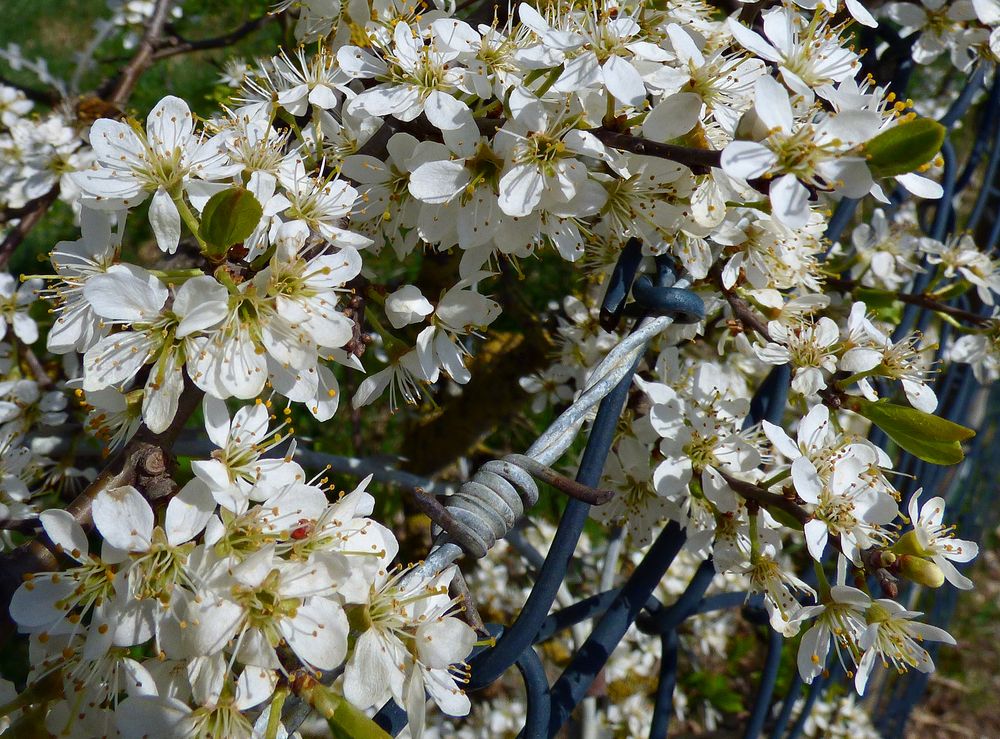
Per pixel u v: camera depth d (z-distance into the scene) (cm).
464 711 13
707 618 36
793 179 13
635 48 15
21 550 13
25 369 26
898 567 15
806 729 34
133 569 12
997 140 24
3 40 56
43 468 23
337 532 13
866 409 15
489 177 15
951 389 29
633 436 19
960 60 22
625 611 16
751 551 16
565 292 34
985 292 23
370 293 17
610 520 20
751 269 18
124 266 13
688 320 16
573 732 22
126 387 15
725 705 36
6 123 30
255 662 12
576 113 15
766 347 18
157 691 13
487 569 32
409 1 17
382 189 17
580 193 15
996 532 50
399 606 13
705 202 16
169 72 44
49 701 13
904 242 25
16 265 40
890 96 17
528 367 30
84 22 58
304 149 18
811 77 15
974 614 48
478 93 15
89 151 28
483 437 31
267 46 40
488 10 17
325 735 23
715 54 16
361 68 16
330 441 35
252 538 13
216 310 13
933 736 44
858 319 18
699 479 17
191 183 14
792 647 38
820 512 15
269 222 15
